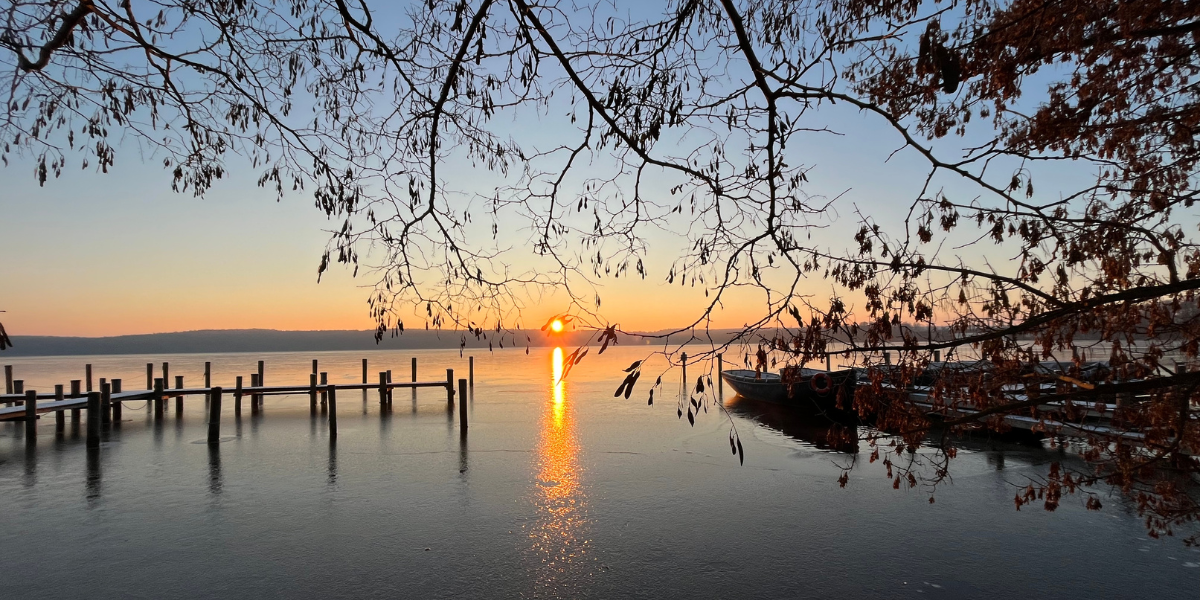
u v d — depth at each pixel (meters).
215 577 8.48
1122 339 4.80
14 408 17.38
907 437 5.24
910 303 4.85
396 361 72.50
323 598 7.89
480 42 4.61
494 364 63.28
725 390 32.44
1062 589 7.99
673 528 10.34
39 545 9.60
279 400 28.83
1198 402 4.76
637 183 4.86
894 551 9.29
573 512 11.14
